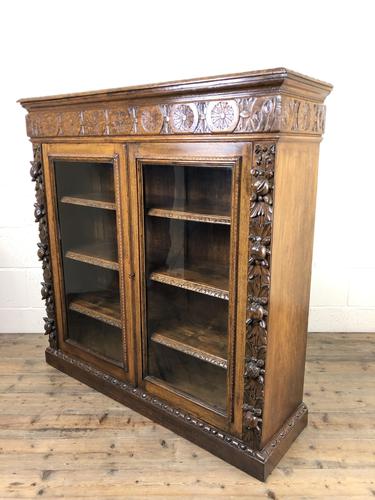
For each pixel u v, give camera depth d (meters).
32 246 2.64
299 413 1.78
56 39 2.36
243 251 1.40
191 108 1.40
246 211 1.36
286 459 1.64
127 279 1.83
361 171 2.44
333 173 2.46
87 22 2.33
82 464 1.63
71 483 1.53
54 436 1.78
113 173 1.76
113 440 1.76
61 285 2.19
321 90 1.41
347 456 1.65
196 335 1.75
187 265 1.70
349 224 2.53
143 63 2.37
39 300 2.75
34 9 2.32
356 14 2.21
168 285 1.75
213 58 2.32
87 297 2.14
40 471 1.59
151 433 1.80
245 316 1.45
